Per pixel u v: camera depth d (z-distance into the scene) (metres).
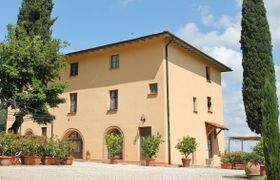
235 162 23.19
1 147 18.16
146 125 25.50
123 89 27.08
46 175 14.25
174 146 25.16
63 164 20.36
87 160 26.97
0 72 21.59
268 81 11.92
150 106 25.59
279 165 10.92
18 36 23.28
